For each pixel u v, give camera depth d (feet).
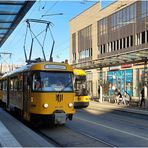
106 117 75.92
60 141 44.75
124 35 152.97
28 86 57.67
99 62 138.00
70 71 57.31
